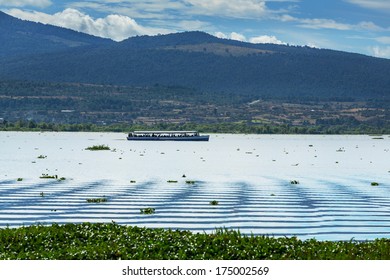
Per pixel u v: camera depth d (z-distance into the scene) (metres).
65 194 89.12
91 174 121.25
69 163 150.62
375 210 76.88
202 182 108.44
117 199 84.25
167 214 72.38
